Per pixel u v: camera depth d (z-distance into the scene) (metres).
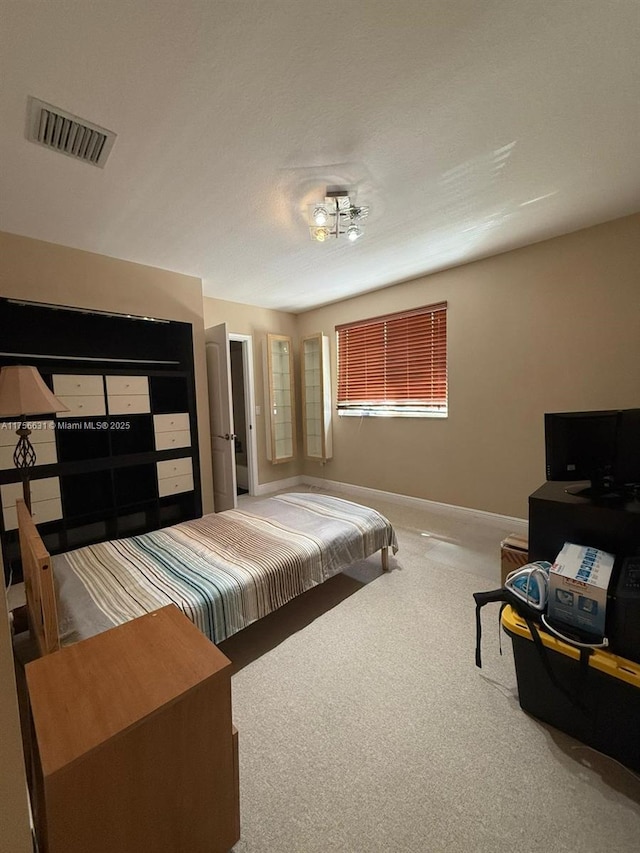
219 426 3.74
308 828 1.08
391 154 1.77
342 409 4.69
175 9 1.07
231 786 0.98
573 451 1.67
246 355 4.67
